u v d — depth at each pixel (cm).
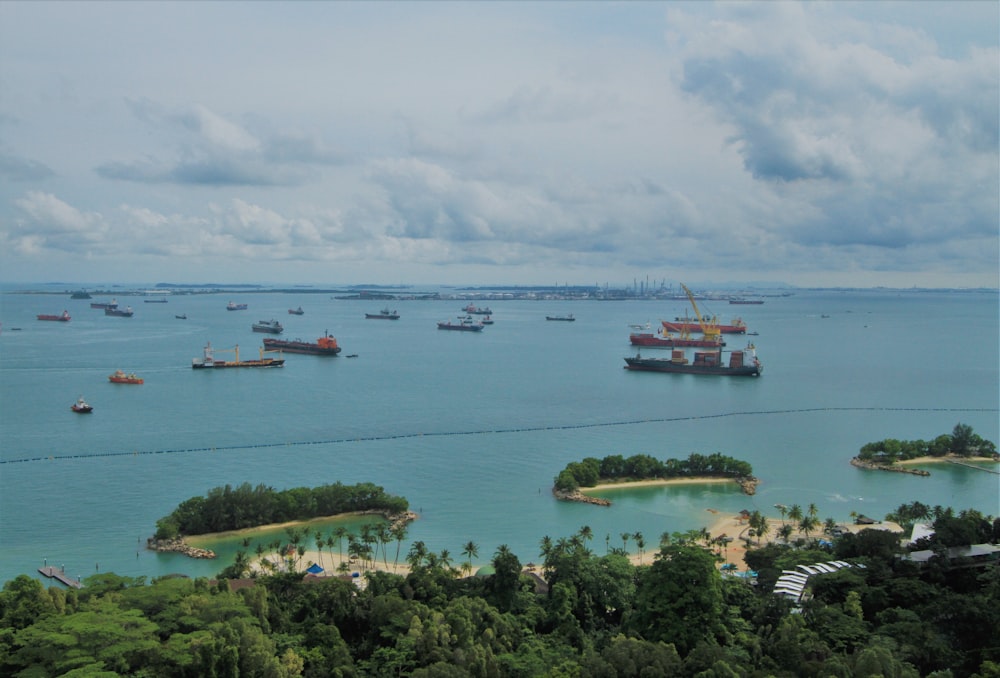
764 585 18138
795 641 14425
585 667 13938
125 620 13925
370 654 15450
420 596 17288
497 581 17300
